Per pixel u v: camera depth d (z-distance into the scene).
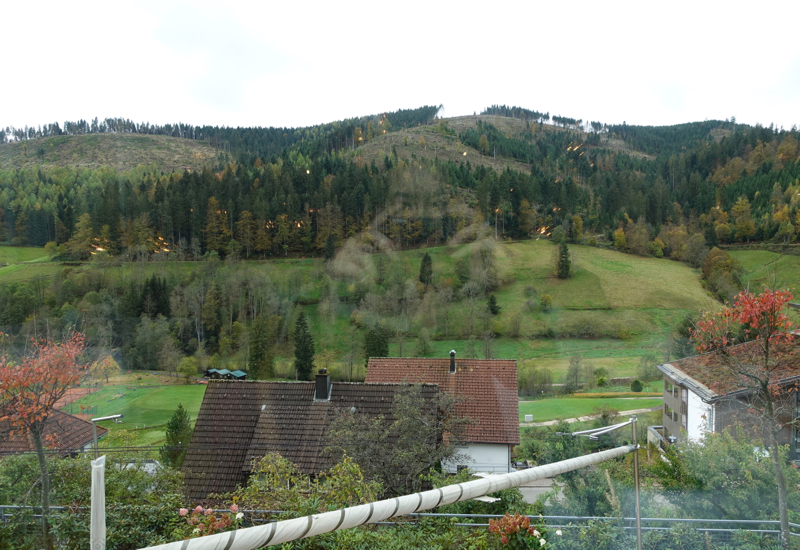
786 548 4.71
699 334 5.95
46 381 5.57
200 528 4.66
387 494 8.12
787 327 5.35
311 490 5.84
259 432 9.45
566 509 6.26
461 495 1.84
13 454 6.14
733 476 6.09
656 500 6.41
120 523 5.18
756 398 5.94
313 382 10.39
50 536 5.09
